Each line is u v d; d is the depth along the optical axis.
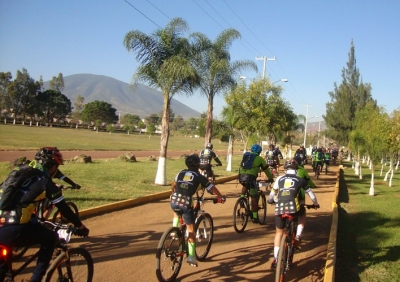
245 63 19.92
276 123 26.50
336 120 53.16
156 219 9.48
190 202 5.57
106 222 8.82
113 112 118.88
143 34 14.85
